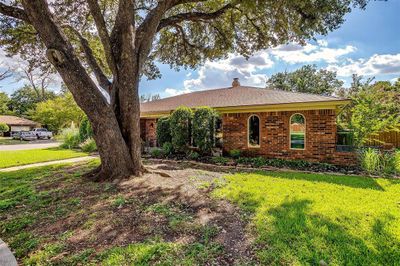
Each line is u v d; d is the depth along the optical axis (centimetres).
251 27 1068
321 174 820
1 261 328
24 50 1015
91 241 372
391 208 474
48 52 593
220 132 1261
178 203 514
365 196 555
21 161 1235
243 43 1144
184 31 1164
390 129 1131
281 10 809
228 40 1128
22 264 329
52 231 410
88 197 557
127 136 733
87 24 1038
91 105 659
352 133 1107
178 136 1182
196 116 1147
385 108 1176
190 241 362
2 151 1712
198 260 314
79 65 641
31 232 412
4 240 395
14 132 3784
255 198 541
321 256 314
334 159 982
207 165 1003
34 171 945
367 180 722
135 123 736
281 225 400
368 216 433
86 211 477
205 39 1188
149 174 738
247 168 938
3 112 4894
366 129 1046
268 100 1149
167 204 507
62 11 959
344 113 1250
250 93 1383
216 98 1430
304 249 330
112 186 624
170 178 715
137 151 742
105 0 970
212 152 1184
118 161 698
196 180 703
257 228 393
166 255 324
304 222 408
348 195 563
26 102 5344
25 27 906
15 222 452
